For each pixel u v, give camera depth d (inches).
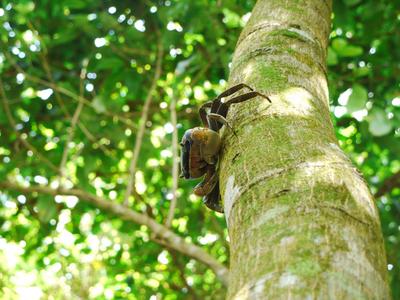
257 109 96.2
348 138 297.9
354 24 276.1
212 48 265.3
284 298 58.6
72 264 361.1
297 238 65.6
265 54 112.3
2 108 283.1
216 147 101.0
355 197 72.9
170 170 312.0
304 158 80.3
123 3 286.4
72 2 253.9
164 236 222.8
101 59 271.3
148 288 335.6
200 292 345.4
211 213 309.4
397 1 266.4
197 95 307.4
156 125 310.3
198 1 248.7
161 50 270.8
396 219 300.7
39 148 292.5
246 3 283.6
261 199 75.1
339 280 60.1
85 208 303.1
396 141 255.3
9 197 313.1
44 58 268.5
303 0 129.6
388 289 64.8
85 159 278.5
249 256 67.6
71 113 291.3
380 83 276.7
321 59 117.3
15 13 284.0
